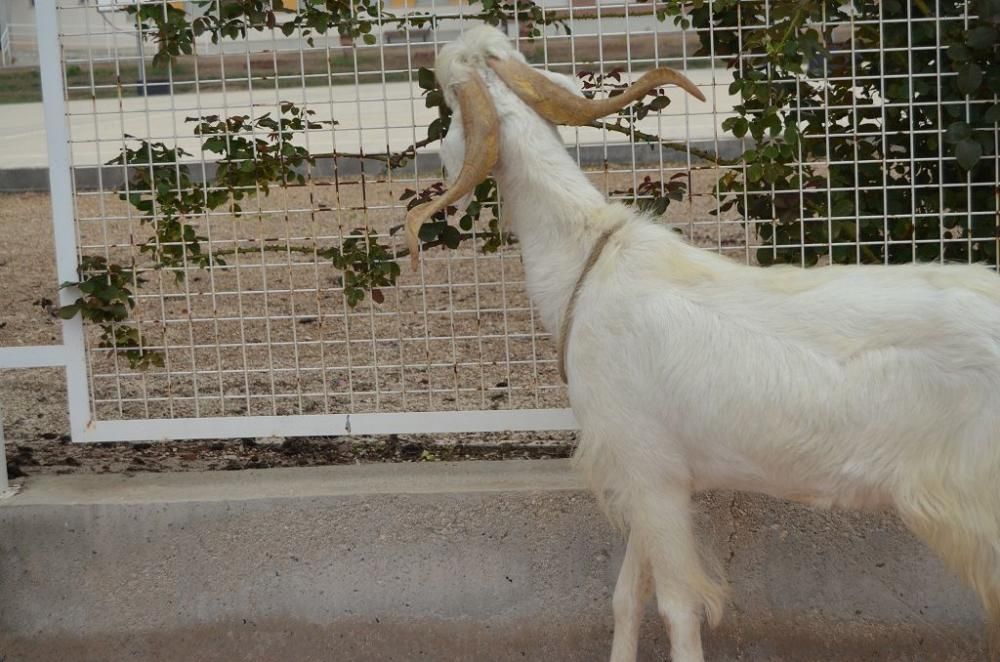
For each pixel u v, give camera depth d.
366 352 6.30
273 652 4.12
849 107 4.18
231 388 5.86
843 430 2.98
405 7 4.25
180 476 4.49
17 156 12.47
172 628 4.19
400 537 4.14
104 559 4.23
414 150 4.25
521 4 4.21
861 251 4.40
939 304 2.92
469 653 4.06
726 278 3.18
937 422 2.90
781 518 4.05
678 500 3.28
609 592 4.05
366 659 4.08
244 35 4.29
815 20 4.23
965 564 2.94
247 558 4.19
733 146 7.09
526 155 3.38
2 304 7.54
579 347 3.30
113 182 10.03
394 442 4.93
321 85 7.13
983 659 3.90
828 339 3.00
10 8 9.96
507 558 4.11
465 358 6.11
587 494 4.09
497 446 4.82
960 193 4.30
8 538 4.25
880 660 3.92
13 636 4.24
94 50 4.79
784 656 3.96
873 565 4.00
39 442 5.13
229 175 4.43
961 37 4.09
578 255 3.38
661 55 5.43
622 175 7.35
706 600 3.32
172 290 7.55
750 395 3.05
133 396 5.80
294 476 4.43
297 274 7.72
